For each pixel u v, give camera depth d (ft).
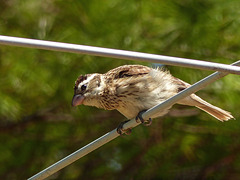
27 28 36.65
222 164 39.42
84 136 39.40
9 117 37.81
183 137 37.68
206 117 36.68
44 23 35.94
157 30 35.12
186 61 18.86
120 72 27.25
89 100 27.53
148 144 38.83
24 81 36.01
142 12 35.09
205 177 39.78
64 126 39.37
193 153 38.60
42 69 35.86
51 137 39.65
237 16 34.09
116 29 34.88
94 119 38.78
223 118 28.86
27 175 39.60
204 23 34.30
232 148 38.27
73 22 35.91
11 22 37.01
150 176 39.47
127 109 26.96
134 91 26.43
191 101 28.48
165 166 39.09
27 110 38.34
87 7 35.32
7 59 36.35
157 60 18.76
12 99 36.11
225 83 33.68
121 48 34.24
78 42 34.50
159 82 26.71
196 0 34.60
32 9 36.76
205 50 34.53
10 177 39.55
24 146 39.63
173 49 34.63
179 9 34.76
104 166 40.73
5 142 39.73
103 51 18.93
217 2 34.42
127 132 26.40
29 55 35.88
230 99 33.71
